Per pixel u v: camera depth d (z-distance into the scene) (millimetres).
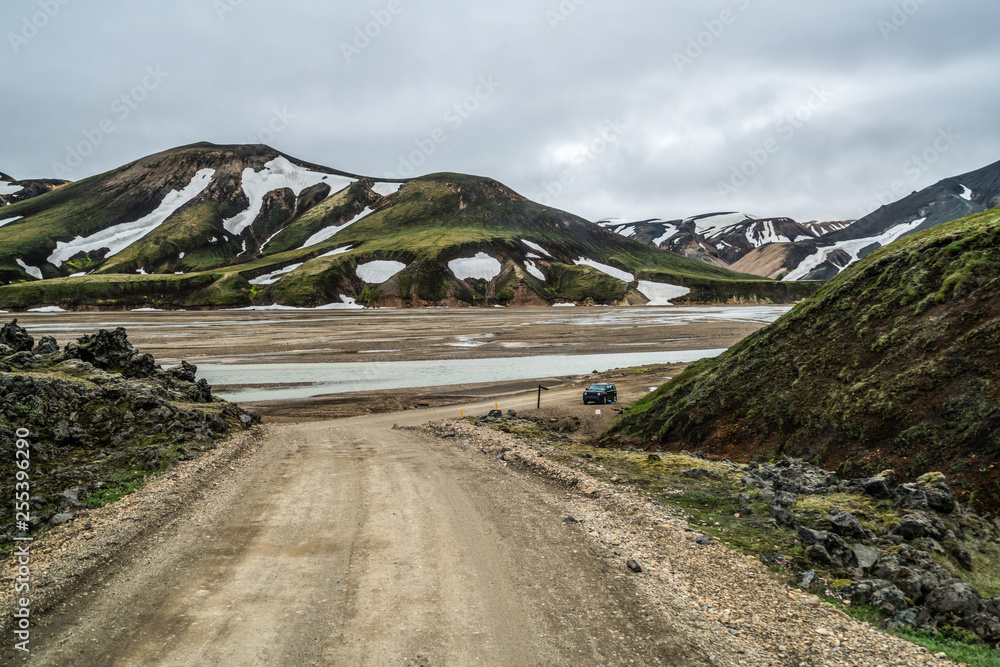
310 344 98438
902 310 25547
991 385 19297
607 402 50469
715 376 33188
